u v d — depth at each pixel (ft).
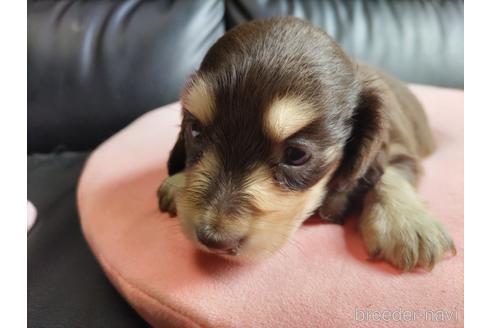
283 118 0.43
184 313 0.44
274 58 0.45
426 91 0.95
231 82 0.44
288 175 0.46
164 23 1.01
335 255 0.49
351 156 0.52
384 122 0.52
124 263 0.50
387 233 0.49
